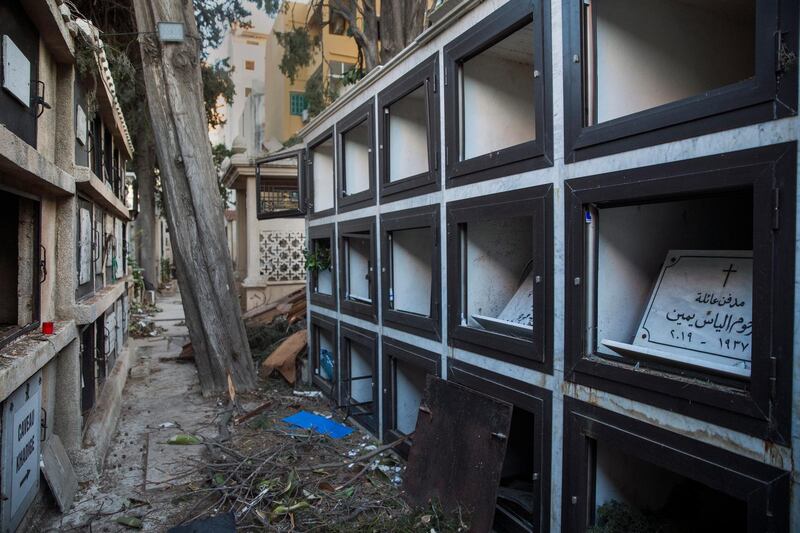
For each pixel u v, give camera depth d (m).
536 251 2.93
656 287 2.72
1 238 3.46
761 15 1.85
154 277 16.02
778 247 1.82
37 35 3.39
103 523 3.47
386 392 4.88
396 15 8.00
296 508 3.56
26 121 3.16
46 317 3.68
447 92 3.75
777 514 1.81
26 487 3.04
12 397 2.76
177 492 3.94
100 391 5.35
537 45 2.89
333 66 16.75
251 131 24.88
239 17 12.44
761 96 1.85
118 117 6.06
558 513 2.81
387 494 3.85
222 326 6.57
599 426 2.54
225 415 5.69
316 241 7.16
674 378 2.19
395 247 4.86
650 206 2.79
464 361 3.66
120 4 8.20
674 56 2.96
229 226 19.61
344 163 6.05
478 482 3.13
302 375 7.24
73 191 3.88
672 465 2.18
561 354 2.78
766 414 1.84
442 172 3.87
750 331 2.20
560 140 2.76
